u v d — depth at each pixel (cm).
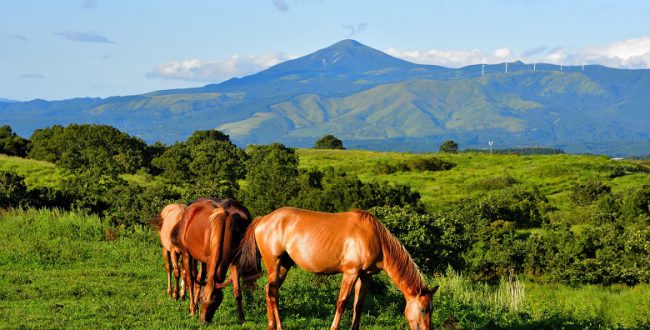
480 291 1611
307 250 1049
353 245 1032
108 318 1166
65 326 1099
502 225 3806
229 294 1352
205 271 1222
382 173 7531
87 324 1120
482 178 6688
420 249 2120
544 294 2100
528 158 8681
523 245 2955
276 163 3528
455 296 1427
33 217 2283
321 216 1071
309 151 10781
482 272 2805
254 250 1113
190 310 1224
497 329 1240
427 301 1015
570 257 2777
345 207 3034
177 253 1341
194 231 1203
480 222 3553
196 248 1200
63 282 1465
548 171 7106
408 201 3181
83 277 1542
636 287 2480
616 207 4469
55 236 2070
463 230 2455
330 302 1341
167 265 1404
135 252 1914
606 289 2542
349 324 1173
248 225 1154
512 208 4206
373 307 1320
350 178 3195
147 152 6981
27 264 1692
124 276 1597
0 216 2314
